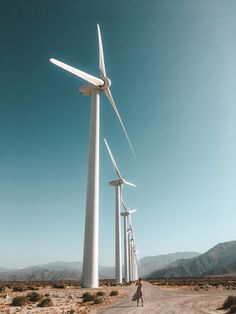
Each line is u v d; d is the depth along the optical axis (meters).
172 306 26.58
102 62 53.44
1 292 43.34
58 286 59.59
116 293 39.34
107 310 22.97
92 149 47.97
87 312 21.55
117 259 87.25
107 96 52.50
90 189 46.03
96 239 44.53
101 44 54.22
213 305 28.33
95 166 47.03
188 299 35.41
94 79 50.47
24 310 22.81
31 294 32.19
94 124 49.50
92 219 44.88
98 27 54.59
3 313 20.83
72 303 28.39
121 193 92.31
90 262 43.66
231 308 22.64
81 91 52.84
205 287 70.88
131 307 25.28
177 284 95.44
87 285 43.34
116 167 89.12
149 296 40.88
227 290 59.75
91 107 50.88
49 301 26.70
